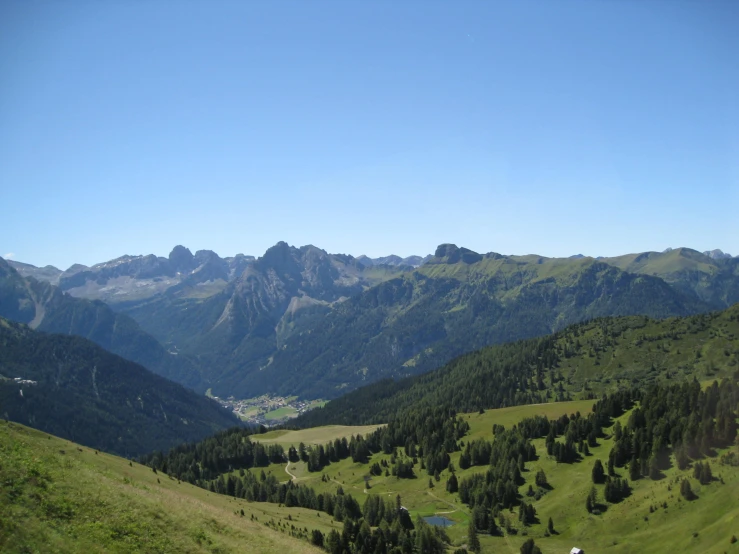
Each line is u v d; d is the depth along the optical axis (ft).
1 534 143.43
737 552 361.10
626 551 444.55
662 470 542.16
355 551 396.16
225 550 204.33
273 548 231.71
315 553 258.98
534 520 543.39
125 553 167.73
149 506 210.79
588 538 485.97
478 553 486.38
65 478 197.06
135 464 449.89
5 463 181.78
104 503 193.26
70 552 152.87
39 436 359.46
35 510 165.68
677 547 416.46
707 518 434.30
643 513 486.38
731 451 501.56
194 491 413.39
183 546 190.60
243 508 430.20
